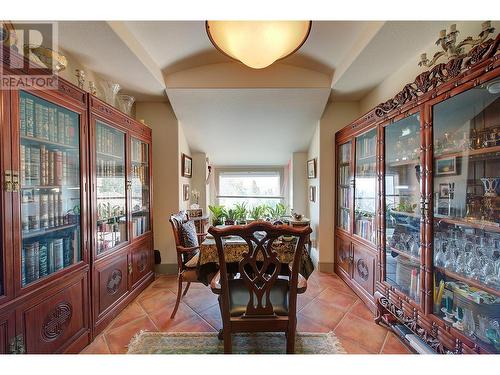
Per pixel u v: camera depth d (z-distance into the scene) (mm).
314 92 2623
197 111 2889
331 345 1631
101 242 1863
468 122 1293
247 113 2939
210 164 4262
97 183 1806
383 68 2162
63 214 1525
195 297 2322
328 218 3033
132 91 2619
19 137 1178
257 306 1289
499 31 1364
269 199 4316
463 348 1182
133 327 1838
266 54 1491
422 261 1454
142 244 2465
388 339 1694
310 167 3492
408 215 1734
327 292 2424
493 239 1159
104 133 1934
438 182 1404
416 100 1509
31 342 1233
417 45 1796
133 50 1873
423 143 1452
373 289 2039
